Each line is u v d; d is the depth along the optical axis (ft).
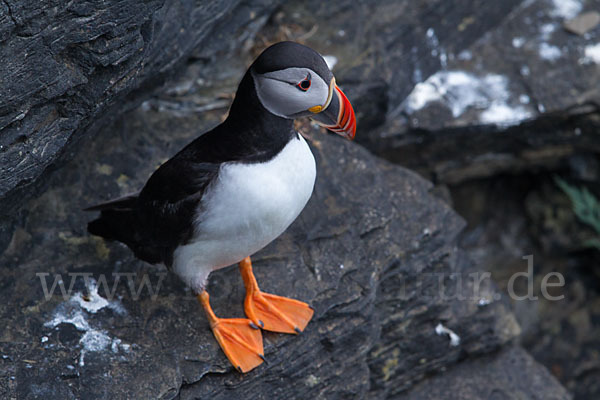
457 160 39.83
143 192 23.39
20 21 19.92
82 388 23.40
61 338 24.56
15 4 19.58
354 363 28.07
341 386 28.07
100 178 29.32
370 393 31.45
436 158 39.50
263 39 34.99
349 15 36.19
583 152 40.68
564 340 43.88
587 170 41.11
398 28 36.32
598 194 41.93
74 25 21.08
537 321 43.88
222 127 21.97
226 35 32.30
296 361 26.11
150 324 25.21
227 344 24.64
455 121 37.35
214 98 32.76
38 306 25.40
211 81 33.35
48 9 20.34
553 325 43.96
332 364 27.53
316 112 21.03
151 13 22.80
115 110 27.66
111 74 23.27
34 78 21.02
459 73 38.96
